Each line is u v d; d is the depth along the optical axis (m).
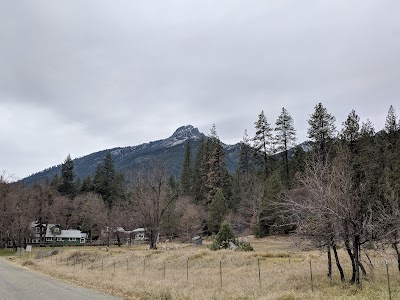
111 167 124.12
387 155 63.06
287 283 18.05
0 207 89.38
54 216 102.50
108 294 17.95
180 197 88.38
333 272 20.31
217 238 42.59
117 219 88.00
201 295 15.83
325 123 71.19
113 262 38.47
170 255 35.84
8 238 96.12
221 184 88.81
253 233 63.81
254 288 17.44
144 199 60.25
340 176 17.17
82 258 45.53
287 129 80.31
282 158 81.31
